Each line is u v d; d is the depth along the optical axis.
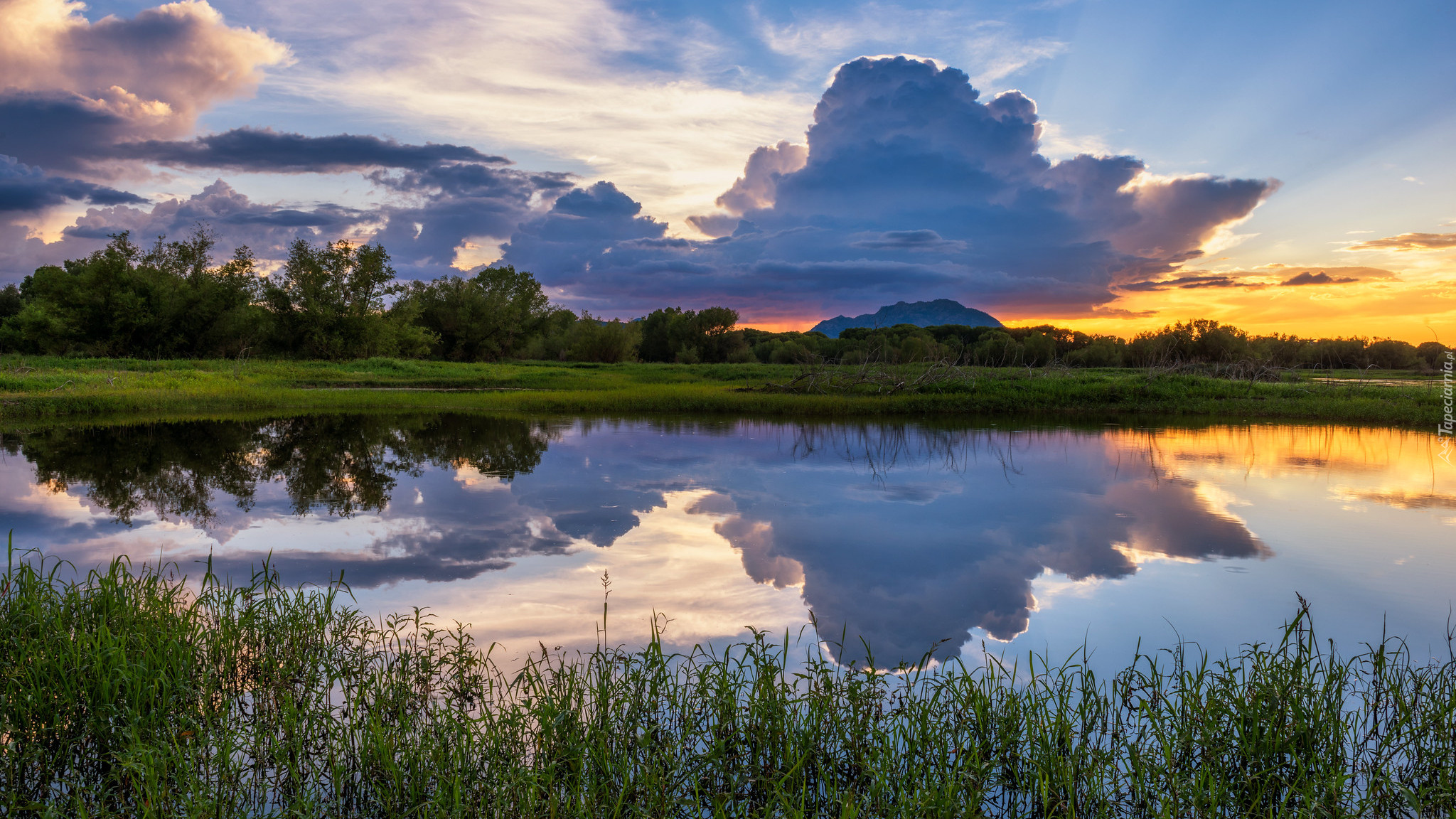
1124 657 5.65
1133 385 24.84
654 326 71.06
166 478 12.26
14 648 4.60
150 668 4.43
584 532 8.98
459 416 21.61
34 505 10.34
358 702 4.22
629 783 3.59
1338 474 12.90
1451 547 8.51
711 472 12.86
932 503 10.57
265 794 3.68
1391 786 3.76
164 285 44.41
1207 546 8.56
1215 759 3.85
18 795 3.61
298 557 7.97
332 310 47.53
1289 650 5.73
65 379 25.81
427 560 7.89
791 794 3.60
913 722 4.00
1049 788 3.73
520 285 67.44
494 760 3.68
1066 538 8.85
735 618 6.38
